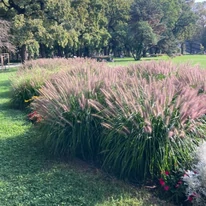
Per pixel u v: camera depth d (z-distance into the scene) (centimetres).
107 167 424
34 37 2670
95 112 460
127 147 391
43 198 355
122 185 389
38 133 538
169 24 4800
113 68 836
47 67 1313
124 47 5081
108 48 5300
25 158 481
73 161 467
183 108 379
